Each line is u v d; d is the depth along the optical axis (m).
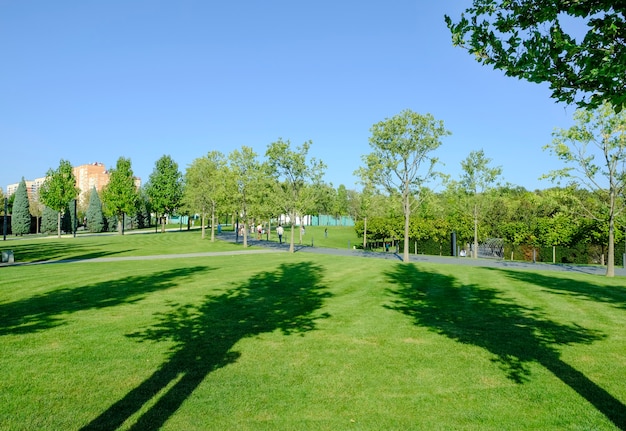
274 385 5.82
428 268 20.56
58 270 17.42
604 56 3.94
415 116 24.81
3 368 6.25
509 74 4.62
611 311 10.70
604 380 6.09
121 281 14.55
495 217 44.56
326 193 32.53
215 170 41.94
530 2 4.40
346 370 6.43
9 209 73.06
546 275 18.52
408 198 25.73
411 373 6.33
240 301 11.39
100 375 6.05
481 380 6.08
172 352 7.11
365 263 22.41
